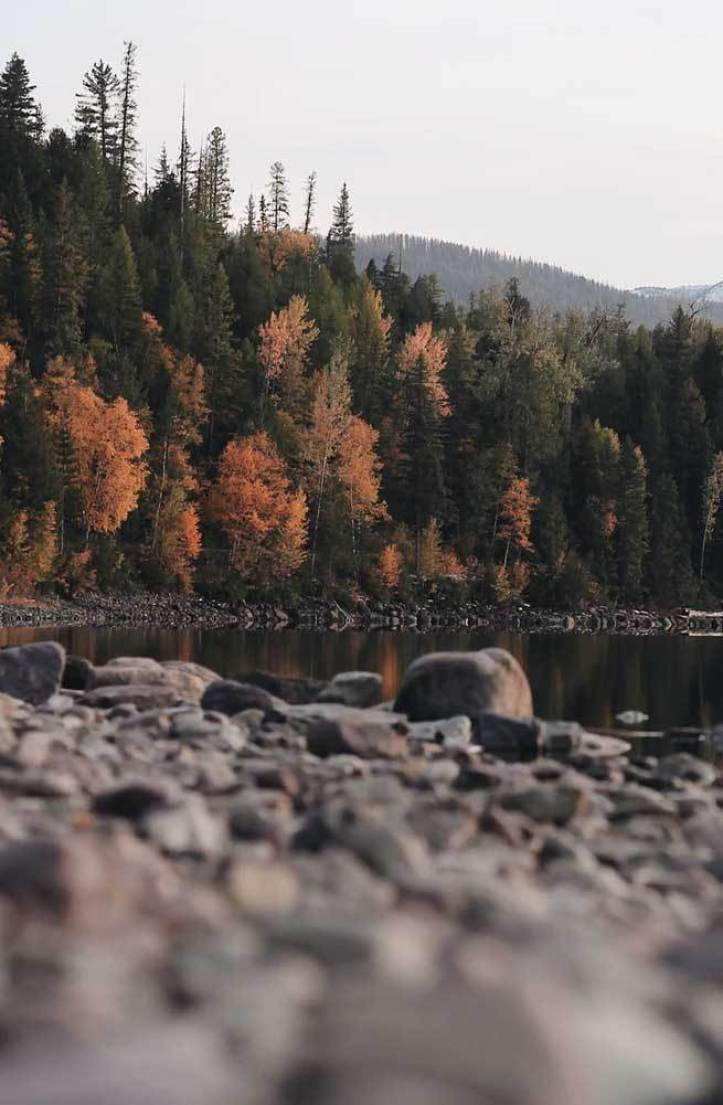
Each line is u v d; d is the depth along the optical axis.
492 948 4.36
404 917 5.16
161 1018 3.41
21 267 121.94
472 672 18.52
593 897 6.54
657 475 141.00
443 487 111.69
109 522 96.06
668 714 24.11
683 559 134.12
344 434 114.00
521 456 128.00
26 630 61.47
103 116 160.88
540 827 9.36
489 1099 2.65
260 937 4.38
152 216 160.25
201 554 104.38
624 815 10.57
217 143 173.50
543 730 16.97
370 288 160.12
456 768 13.01
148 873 5.79
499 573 115.12
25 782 9.08
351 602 106.12
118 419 96.38
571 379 142.12
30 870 5.08
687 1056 3.23
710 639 70.88
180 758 12.27
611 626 107.12
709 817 10.54
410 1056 2.84
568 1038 3.05
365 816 7.75
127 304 125.88
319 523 109.56
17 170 135.50
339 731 14.09
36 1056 2.91
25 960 4.04
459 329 149.88
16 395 94.38
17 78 148.00
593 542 127.38
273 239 176.62
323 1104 2.66
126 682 20.95
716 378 157.50
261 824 7.75
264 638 59.69
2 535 86.56
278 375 129.38
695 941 4.94
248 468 106.56
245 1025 3.26
